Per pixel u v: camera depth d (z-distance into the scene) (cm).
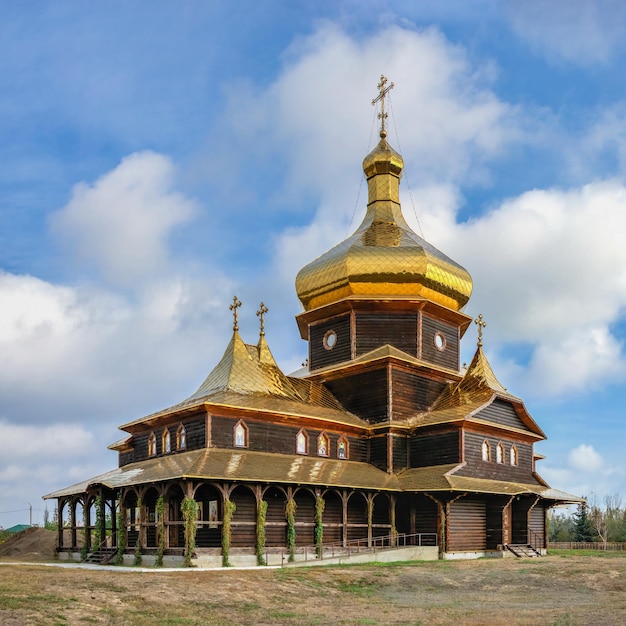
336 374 4938
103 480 4134
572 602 2830
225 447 4059
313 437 4462
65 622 2067
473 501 4566
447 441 4569
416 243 5147
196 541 3953
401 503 4550
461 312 5378
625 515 10200
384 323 4959
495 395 4709
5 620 2009
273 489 4094
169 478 3616
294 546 3897
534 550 4666
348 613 2497
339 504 4416
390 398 4678
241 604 2548
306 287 5231
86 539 4294
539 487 5016
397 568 3609
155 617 2250
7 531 8381
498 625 2277
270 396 4466
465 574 3478
